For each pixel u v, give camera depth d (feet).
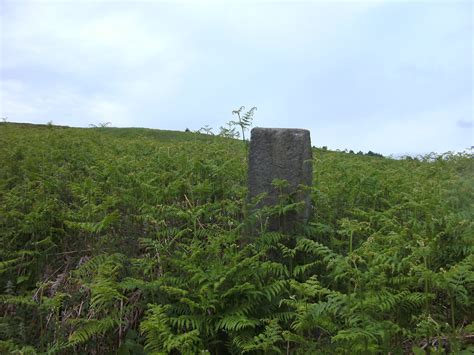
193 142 41.86
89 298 19.48
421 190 24.68
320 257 20.79
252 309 17.20
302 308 14.07
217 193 26.71
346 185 25.53
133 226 23.75
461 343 14.57
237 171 28.04
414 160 45.01
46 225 23.95
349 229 16.61
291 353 15.89
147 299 18.78
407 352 15.10
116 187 25.90
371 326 12.70
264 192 21.70
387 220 19.58
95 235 23.68
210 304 16.46
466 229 17.56
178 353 16.69
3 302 20.31
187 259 18.34
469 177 24.66
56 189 27.94
